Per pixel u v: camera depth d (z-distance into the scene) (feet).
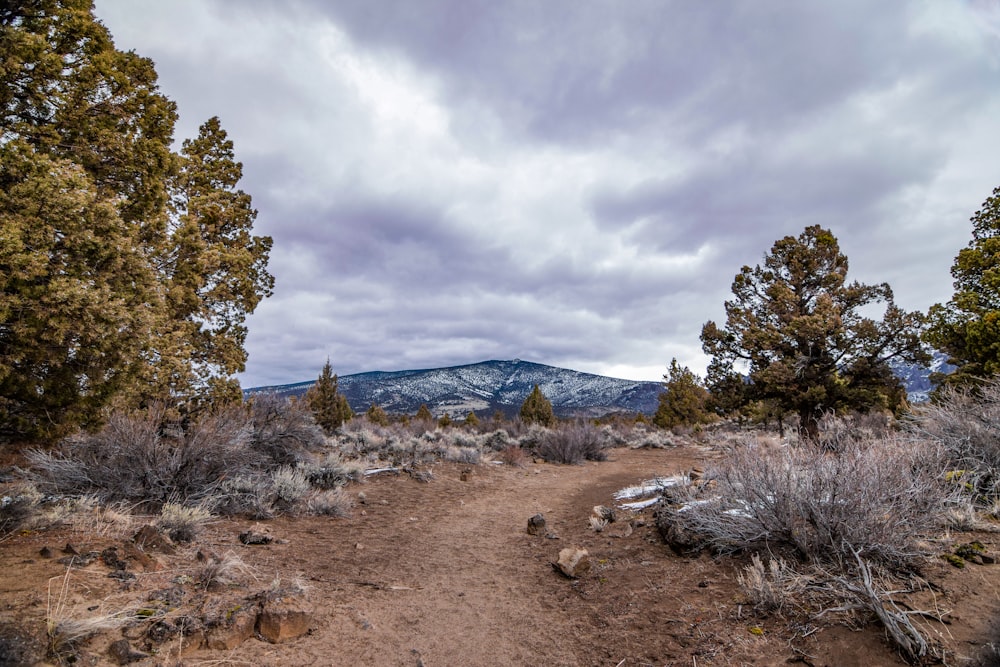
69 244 15.70
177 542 17.81
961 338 43.75
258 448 35.35
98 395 17.52
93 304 15.24
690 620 13.11
